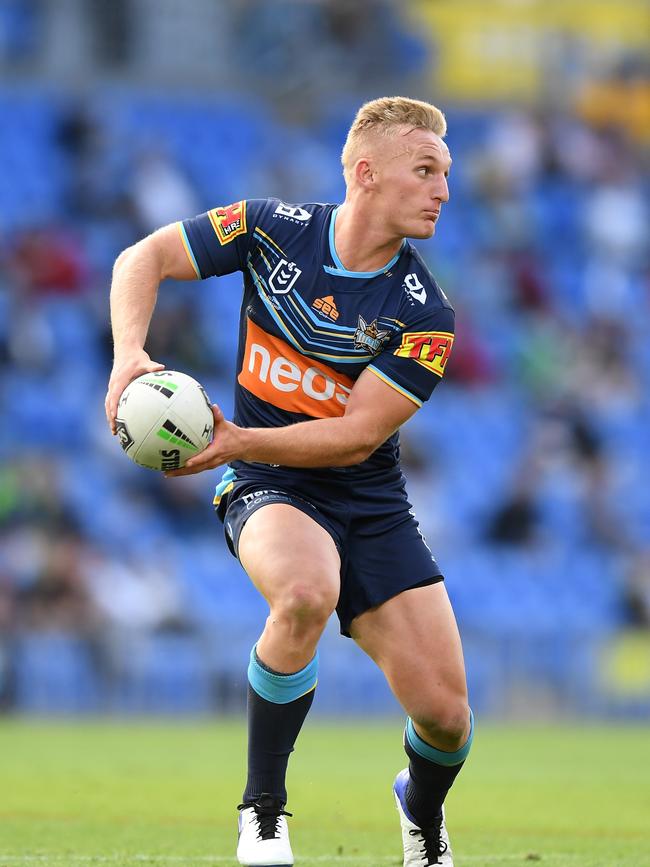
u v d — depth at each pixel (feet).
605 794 96.37
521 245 261.44
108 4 270.46
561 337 248.73
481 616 203.72
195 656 174.60
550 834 74.64
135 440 50.19
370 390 53.42
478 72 284.82
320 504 54.24
